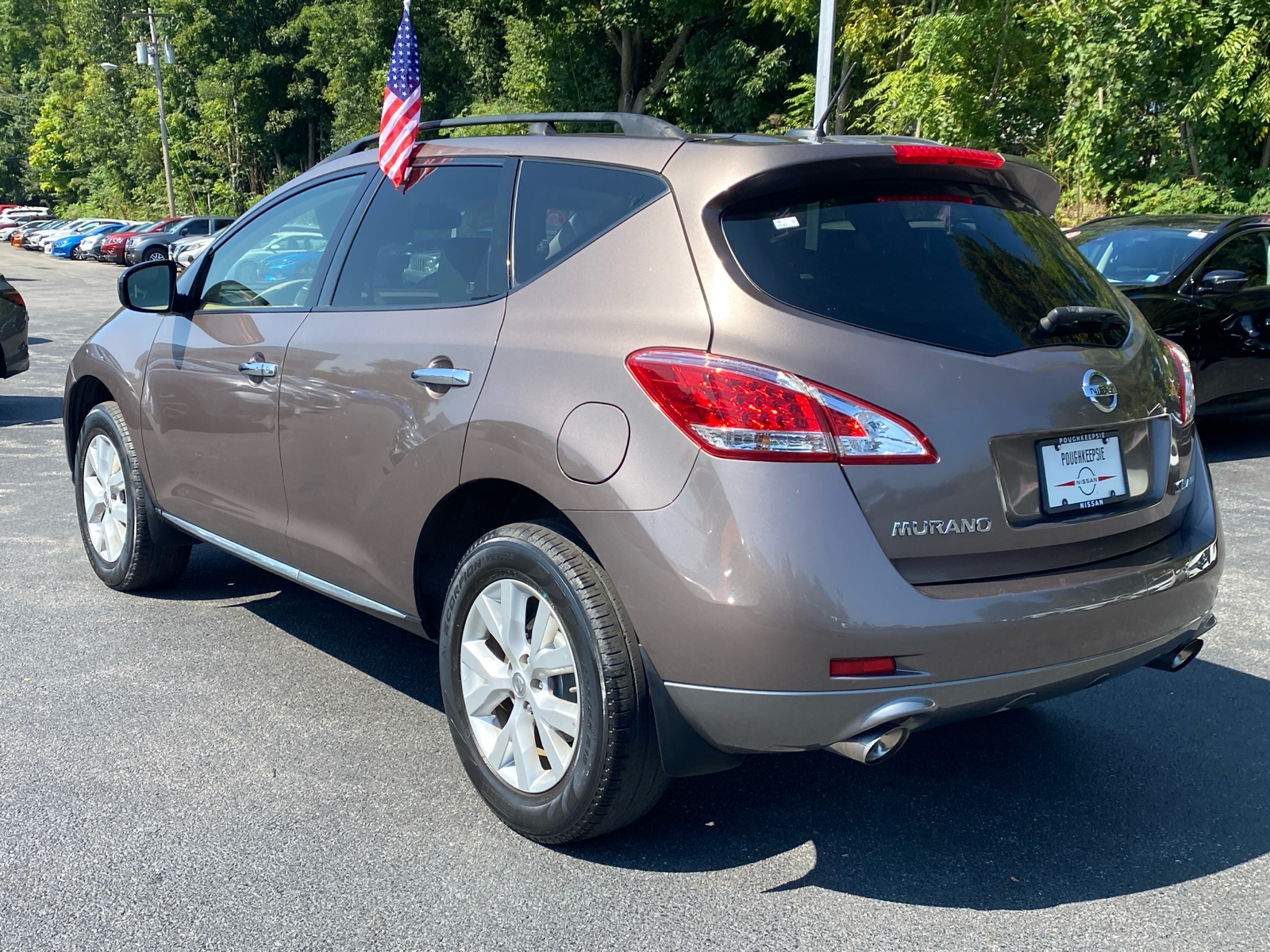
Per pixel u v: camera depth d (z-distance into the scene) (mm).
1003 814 3090
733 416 2404
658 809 3094
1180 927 2553
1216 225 8070
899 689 2396
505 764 2930
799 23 19891
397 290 3404
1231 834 2992
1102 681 2754
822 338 2457
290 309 3768
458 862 2797
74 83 73750
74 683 3928
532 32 30500
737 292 2518
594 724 2613
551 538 2736
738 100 26938
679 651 2469
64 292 25578
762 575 2352
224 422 3938
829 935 2508
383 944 2455
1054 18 13875
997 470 2535
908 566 2449
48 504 6602
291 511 3682
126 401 4559
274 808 3062
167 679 3980
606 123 3574
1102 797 3195
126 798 3105
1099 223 8984
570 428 2652
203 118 54812
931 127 14922
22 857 2795
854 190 2729
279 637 4426
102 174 68875
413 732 3568
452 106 37781
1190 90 13172
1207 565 2947
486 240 3166
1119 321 2877
